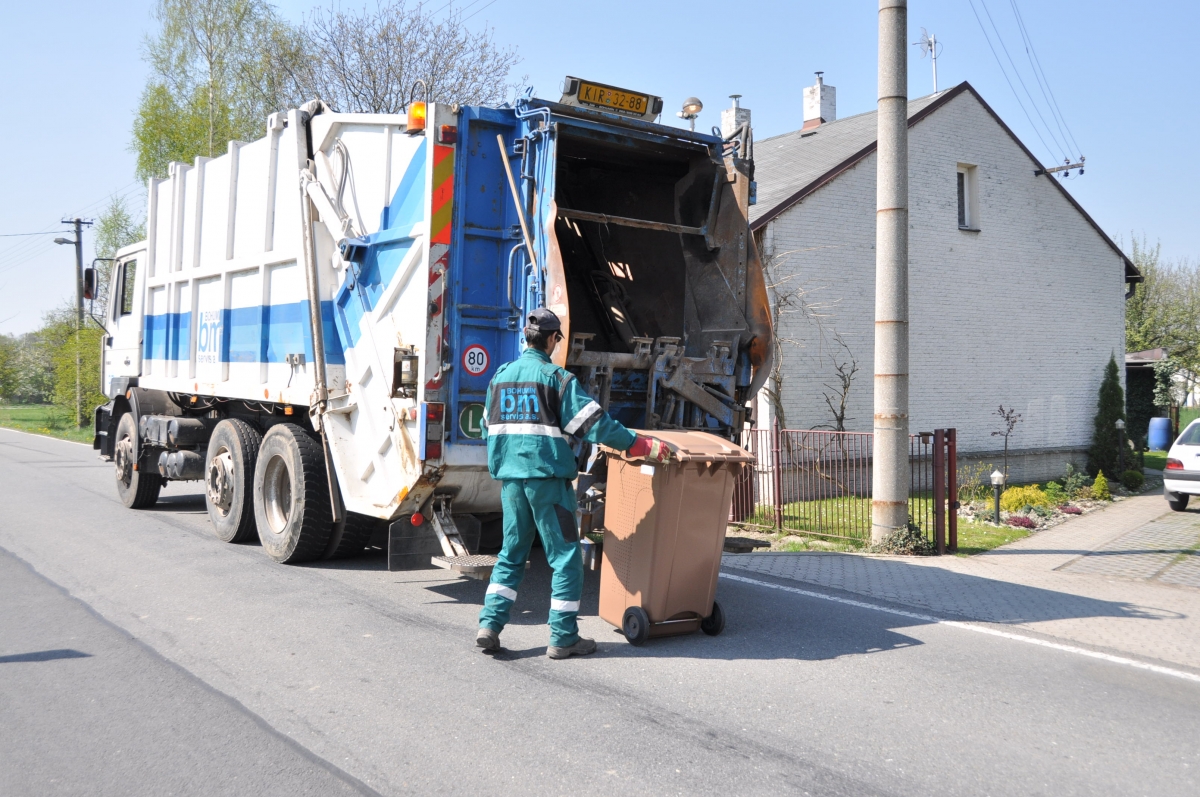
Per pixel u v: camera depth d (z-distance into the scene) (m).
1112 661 5.24
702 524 5.27
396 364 6.05
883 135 9.13
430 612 5.92
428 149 5.78
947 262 15.91
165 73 25.58
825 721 4.12
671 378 6.18
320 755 3.66
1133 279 18.88
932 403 15.71
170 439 9.41
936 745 3.88
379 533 7.54
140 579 6.75
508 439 4.96
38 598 6.14
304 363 7.14
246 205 8.21
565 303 5.37
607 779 3.46
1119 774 3.64
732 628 5.76
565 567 4.97
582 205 7.47
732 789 3.40
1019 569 8.33
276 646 5.10
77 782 3.42
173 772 3.51
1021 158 16.91
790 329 13.76
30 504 10.85
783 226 13.73
